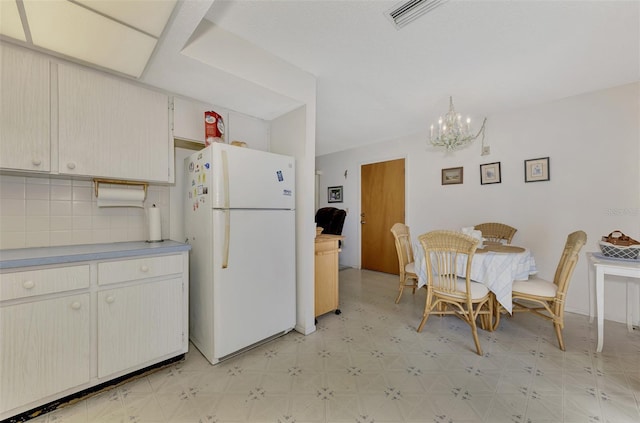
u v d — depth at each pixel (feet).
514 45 6.02
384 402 4.63
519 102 9.36
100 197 5.75
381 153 14.48
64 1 3.57
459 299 6.73
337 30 5.50
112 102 5.44
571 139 8.79
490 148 10.61
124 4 3.71
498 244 8.66
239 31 5.52
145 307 5.20
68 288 4.36
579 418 4.24
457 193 11.62
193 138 6.75
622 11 4.93
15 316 3.93
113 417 4.26
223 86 6.09
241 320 6.00
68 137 4.90
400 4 4.79
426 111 10.23
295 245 7.43
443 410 4.43
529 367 5.65
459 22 5.27
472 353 6.24
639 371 5.48
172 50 4.79
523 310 7.15
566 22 5.25
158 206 6.89
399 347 6.53
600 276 6.30
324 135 13.50
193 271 6.47
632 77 7.52
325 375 5.39
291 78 6.74
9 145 4.32
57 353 4.27
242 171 6.00
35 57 4.59
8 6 3.57
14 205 5.08
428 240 7.04
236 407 4.50
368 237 15.19
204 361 5.86
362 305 9.51
